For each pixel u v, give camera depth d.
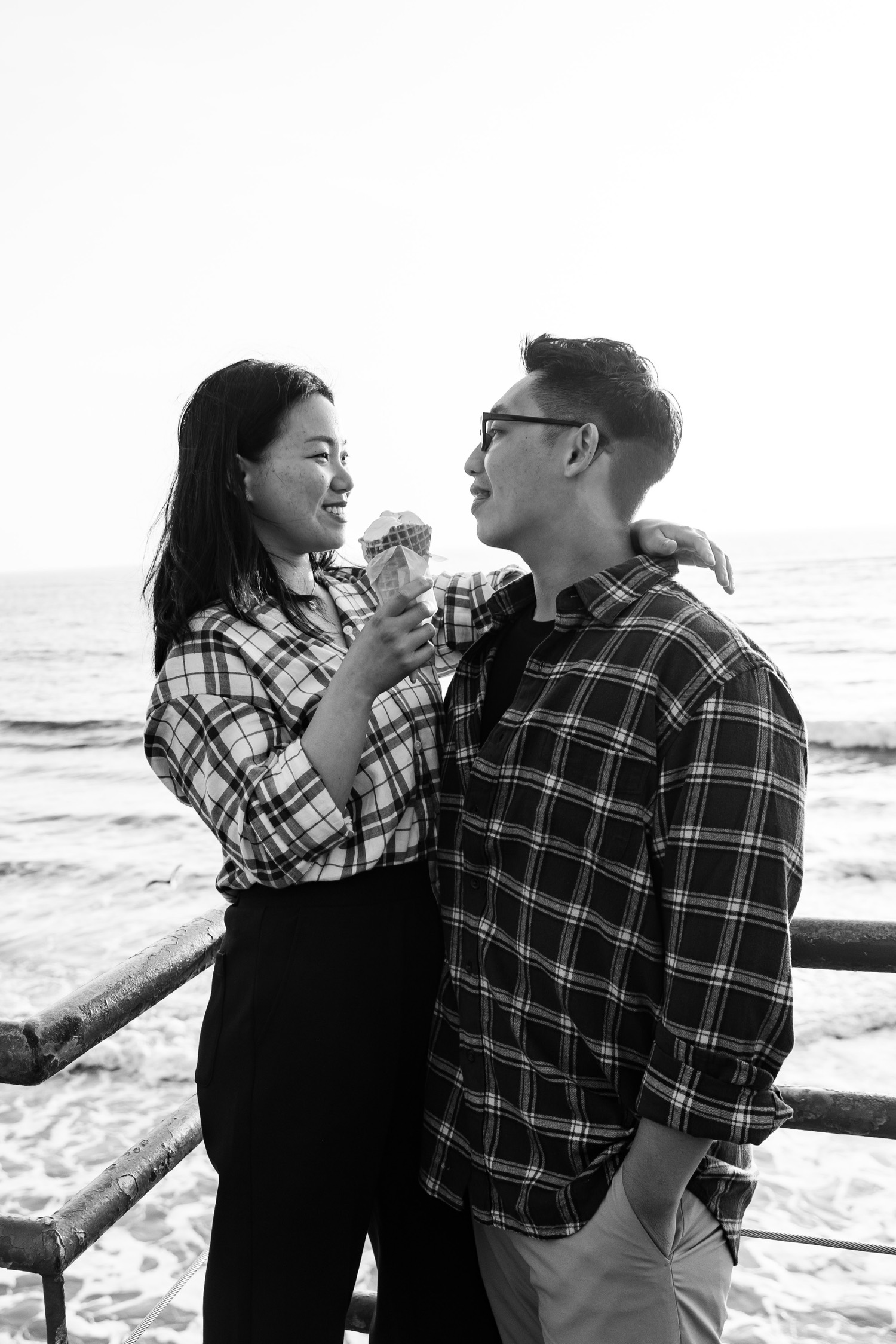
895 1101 1.61
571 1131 1.38
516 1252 1.49
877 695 22.84
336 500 1.80
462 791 1.58
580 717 1.40
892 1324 3.84
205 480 1.70
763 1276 4.21
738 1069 1.23
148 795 20.05
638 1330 1.34
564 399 1.51
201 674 1.62
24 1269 1.51
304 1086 1.55
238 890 1.66
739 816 1.26
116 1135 6.85
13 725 27.52
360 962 1.58
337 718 1.48
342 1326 1.64
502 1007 1.45
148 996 1.66
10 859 15.66
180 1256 4.79
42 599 62.88
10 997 10.47
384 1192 1.69
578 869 1.38
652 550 1.52
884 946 1.57
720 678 1.31
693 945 1.26
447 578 1.92
